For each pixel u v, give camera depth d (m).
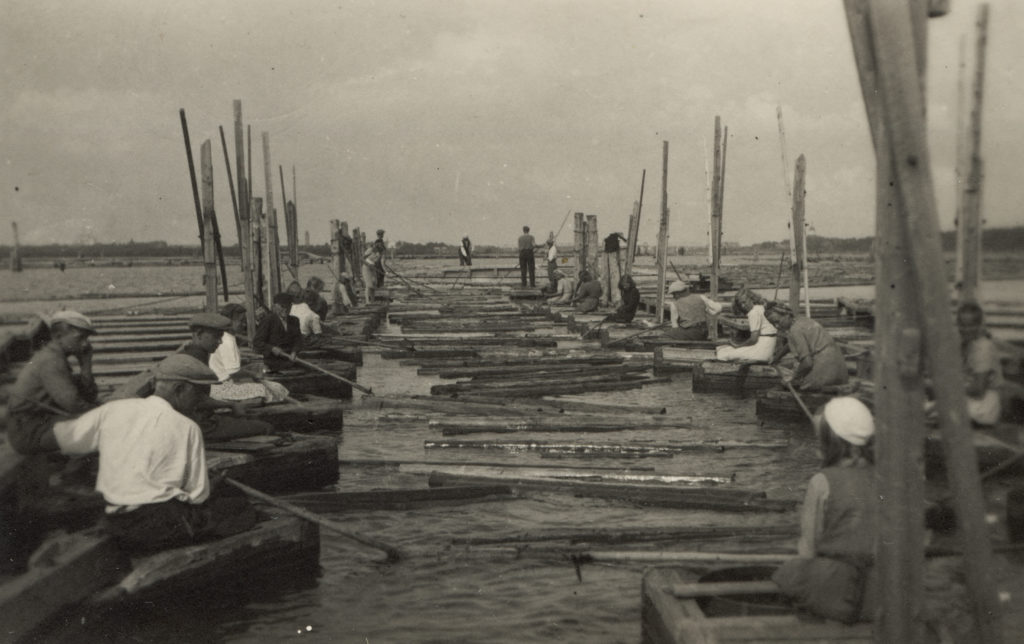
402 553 6.77
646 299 26.86
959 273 5.97
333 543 7.07
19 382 6.11
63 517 6.13
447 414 12.34
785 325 12.07
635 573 6.38
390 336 20.42
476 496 8.26
